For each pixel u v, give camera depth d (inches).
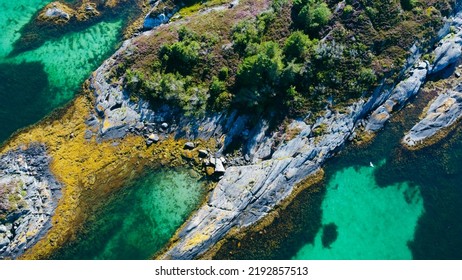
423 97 1819.6
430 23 1781.5
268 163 1635.1
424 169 1744.6
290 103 1674.5
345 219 1663.4
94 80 1784.0
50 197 1574.8
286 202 1642.5
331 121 1697.8
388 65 1718.8
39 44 1903.3
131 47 1756.9
